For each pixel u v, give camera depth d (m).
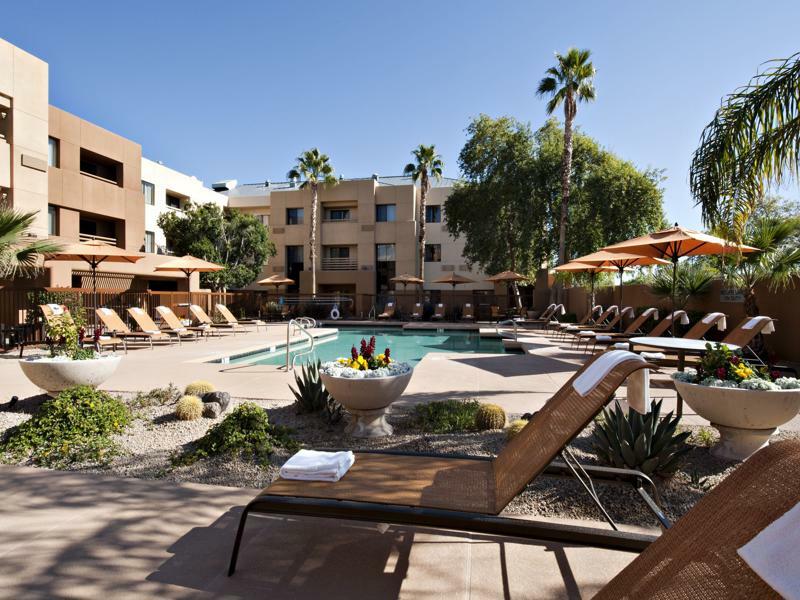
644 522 2.71
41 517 2.75
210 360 9.96
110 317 11.52
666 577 1.16
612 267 13.56
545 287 22.86
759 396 3.43
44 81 16.16
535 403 5.55
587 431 4.29
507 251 23.78
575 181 21.69
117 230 22.00
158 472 3.50
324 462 2.47
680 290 11.41
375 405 4.23
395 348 14.20
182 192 28.44
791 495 1.06
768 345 9.34
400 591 2.06
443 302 28.67
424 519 1.99
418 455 2.87
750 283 8.79
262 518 2.76
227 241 25.45
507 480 2.25
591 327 12.84
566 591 2.06
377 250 31.83
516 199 21.59
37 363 5.02
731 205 5.43
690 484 3.13
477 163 23.17
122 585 2.09
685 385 3.85
